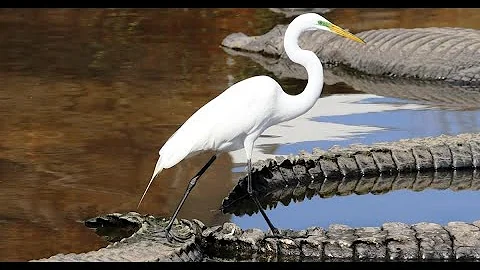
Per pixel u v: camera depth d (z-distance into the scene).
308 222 11.12
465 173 12.86
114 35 22.22
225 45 21.36
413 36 19.52
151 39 21.88
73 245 10.20
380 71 19.09
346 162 12.70
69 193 11.79
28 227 10.70
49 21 23.61
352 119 15.27
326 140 13.98
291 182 12.34
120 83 17.72
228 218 11.15
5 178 12.31
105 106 16.02
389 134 14.38
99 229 10.70
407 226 10.41
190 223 10.33
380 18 23.39
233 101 10.32
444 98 16.94
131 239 9.95
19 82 17.69
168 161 10.03
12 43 21.19
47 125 14.83
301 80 18.45
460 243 9.98
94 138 14.12
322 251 9.95
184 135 10.12
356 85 18.12
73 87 17.34
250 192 10.45
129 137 14.20
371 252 9.93
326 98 16.89
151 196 11.71
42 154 13.34
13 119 15.17
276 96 10.52
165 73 18.61
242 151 13.41
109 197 11.66
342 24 22.86
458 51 18.66
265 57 20.64
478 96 17.11
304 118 15.30
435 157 12.93
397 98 16.92
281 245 10.01
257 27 23.31
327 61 20.20
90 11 24.84
